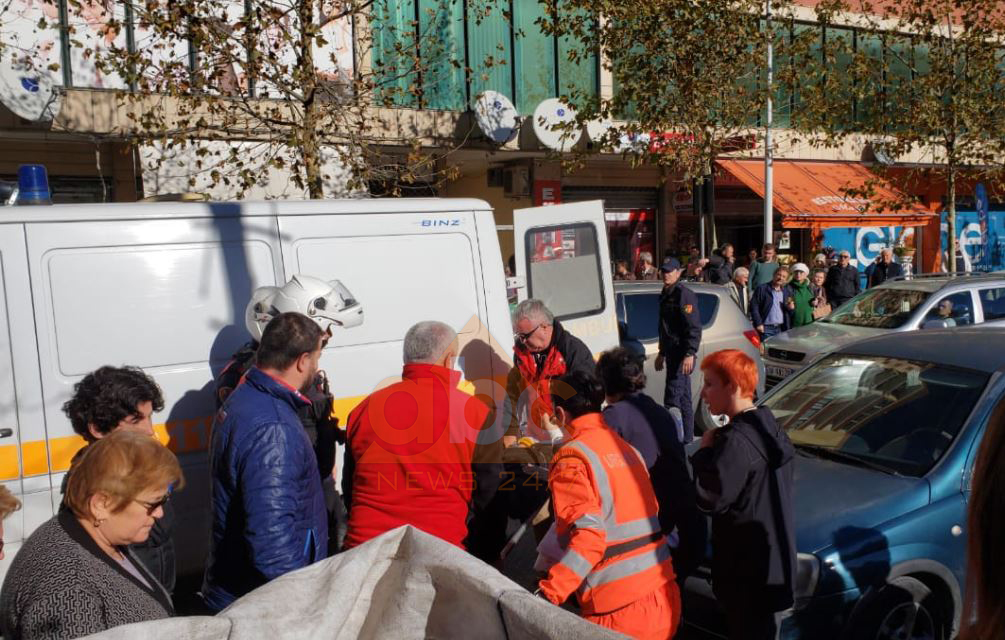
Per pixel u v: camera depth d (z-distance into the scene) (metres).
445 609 1.67
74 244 4.33
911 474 4.00
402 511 3.09
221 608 3.00
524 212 6.67
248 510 2.88
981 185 20.53
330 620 1.62
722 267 14.10
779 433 3.29
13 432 4.08
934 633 3.81
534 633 1.54
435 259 5.34
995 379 4.28
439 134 13.21
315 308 4.04
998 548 1.36
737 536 3.27
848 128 16.06
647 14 12.27
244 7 10.46
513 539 3.82
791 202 16.12
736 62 12.99
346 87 10.62
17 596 2.15
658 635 3.06
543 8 14.69
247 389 3.06
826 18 15.02
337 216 5.07
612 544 3.05
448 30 13.69
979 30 14.92
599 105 13.16
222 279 4.69
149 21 8.62
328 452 3.72
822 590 3.51
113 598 2.16
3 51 9.69
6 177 11.08
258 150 11.16
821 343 9.50
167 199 5.20
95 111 10.46
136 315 4.44
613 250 17.23
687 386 7.57
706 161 13.53
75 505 2.23
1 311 4.12
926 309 9.73
